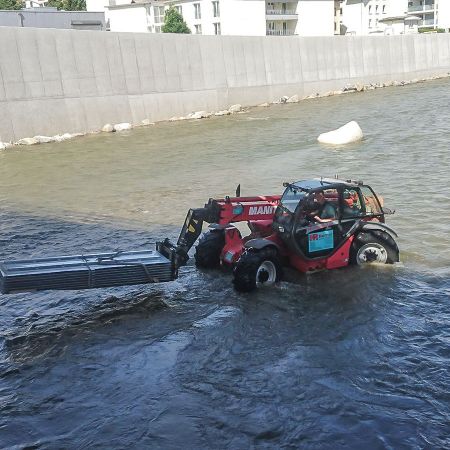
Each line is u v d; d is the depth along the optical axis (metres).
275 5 68.38
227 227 8.85
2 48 28.23
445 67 59.41
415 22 78.81
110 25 76.06
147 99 34.88
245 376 5.82
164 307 7.68
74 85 31.19
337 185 8.57
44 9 44.56
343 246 8.62
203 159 21.30
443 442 4.69
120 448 4.79
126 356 6.36
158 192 15.98
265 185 16.02
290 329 6.82
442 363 5.91
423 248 9.74
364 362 5.99
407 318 7.00
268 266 8.13
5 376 6.07
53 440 4.94
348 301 7.55
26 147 27.23
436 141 21.69
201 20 67.06
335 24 81.06
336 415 5.11
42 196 16.39
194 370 5.99
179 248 7.93
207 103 38.59
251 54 41.69
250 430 4.95
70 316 7.56
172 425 5.06
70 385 5.82
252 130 29.03
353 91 48.88
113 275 7.32
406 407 5.19
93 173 19.73
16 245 11.35
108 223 12.80
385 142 22.36
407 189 14.35
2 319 7.57
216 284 8.38
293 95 44.78
